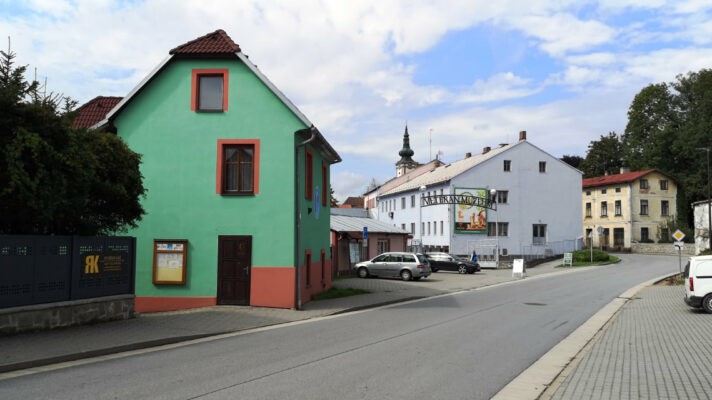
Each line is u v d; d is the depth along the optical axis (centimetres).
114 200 1432
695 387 790
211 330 1302
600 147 9406
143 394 723
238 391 742
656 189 7200
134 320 1441
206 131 1875
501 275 3931
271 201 1838
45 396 714
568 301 2159
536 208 5916
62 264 1265
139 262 1838
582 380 838
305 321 1561
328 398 711
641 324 1504
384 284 2897
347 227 3725
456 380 829
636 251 6775
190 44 1902
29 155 1167
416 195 6538
